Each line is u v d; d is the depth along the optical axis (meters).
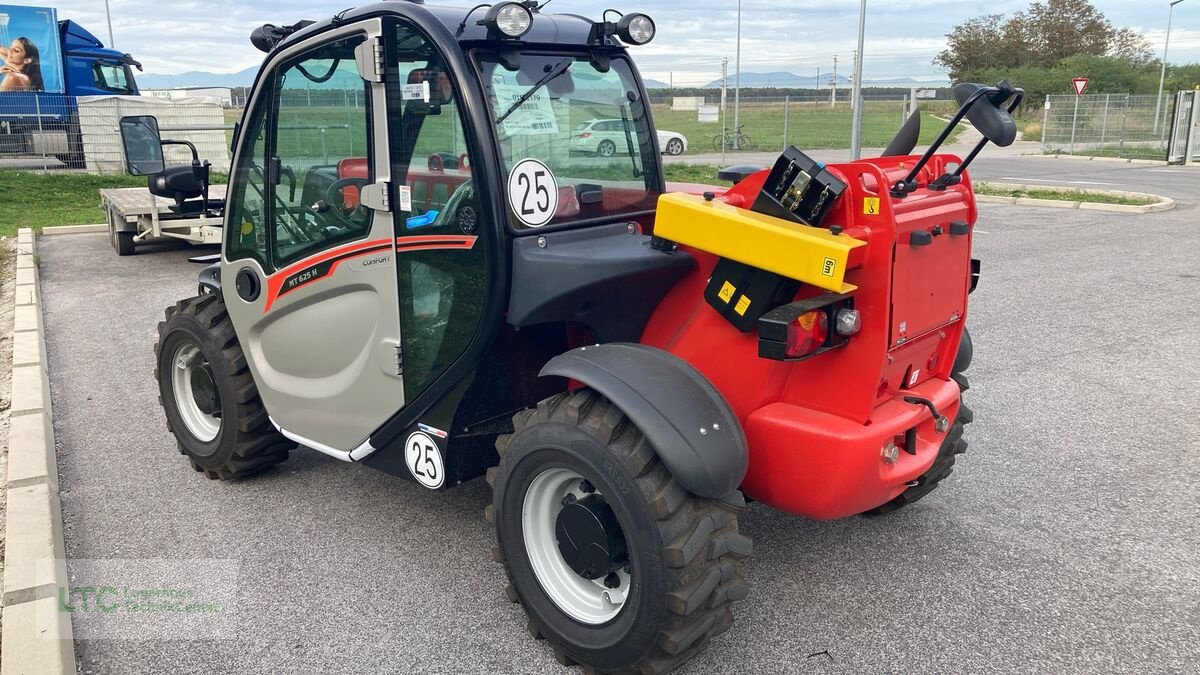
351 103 3.28
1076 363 6.25
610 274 2.89
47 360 6.56
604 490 2.67
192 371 4.39
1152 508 4.10
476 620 3.24
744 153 26.50
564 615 2.92
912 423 2.98
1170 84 49.47
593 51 3.37
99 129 18.72
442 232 3.07
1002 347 6.64
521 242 2.97
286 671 2.96
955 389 3.35
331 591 3.43
